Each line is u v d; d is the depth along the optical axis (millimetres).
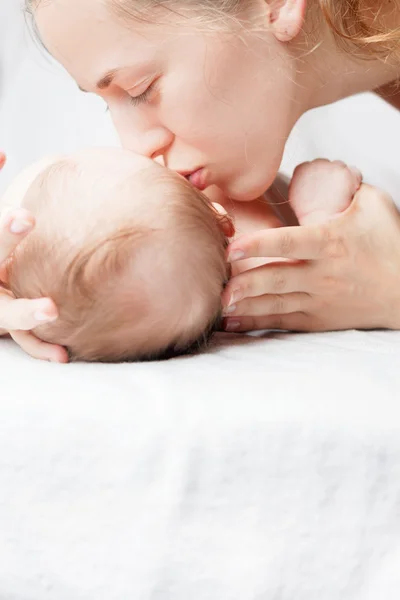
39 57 1766
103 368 811
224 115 982
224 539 667
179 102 962
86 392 723
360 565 665
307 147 1322
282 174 1267
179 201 870
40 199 874
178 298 859
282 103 1018
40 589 685
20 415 696
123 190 862
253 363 832
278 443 676
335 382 756
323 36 1036
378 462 674
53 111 1719
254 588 658
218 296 900
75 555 677
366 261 1003
